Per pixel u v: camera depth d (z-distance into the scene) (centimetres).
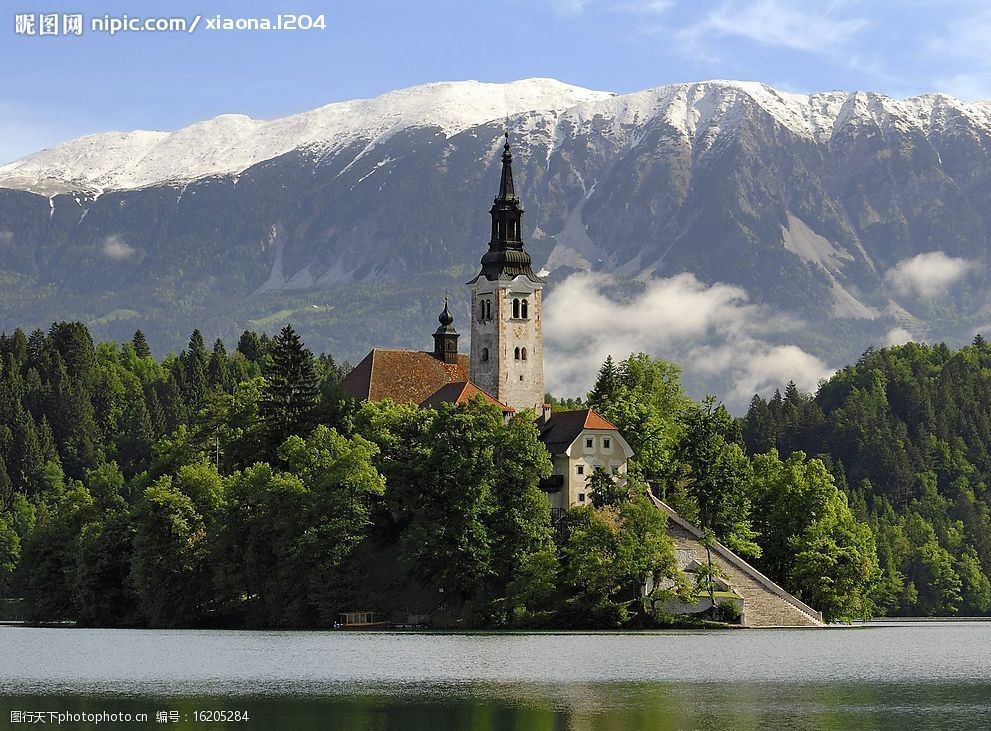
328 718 11769
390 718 11775
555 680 14138
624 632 19875
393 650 17075
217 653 16762
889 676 14775
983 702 12775
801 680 14275
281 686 13675
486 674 14625
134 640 18775
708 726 11425
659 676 14488
